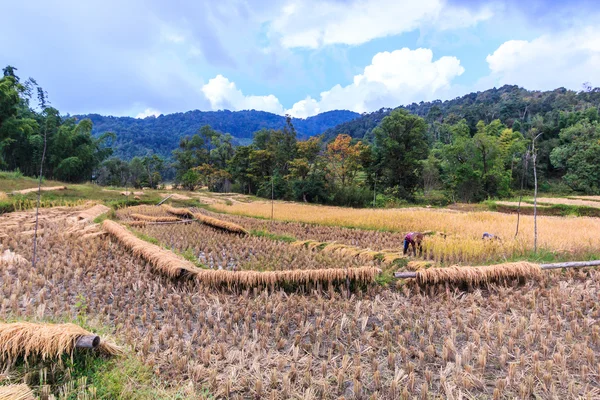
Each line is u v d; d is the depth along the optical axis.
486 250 11.05
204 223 17.59
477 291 7.50
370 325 6.14
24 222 15.75
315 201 46.94
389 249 12.12
